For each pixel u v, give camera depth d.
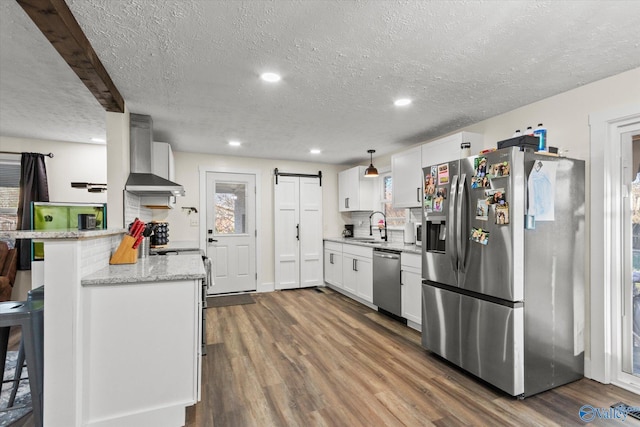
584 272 2.39
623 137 2.29
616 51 1.92
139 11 1.51
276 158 5.32
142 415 1.78
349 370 2.50
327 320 3.75
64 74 2.24
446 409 1.98
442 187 2.67
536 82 2.36
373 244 4.22
